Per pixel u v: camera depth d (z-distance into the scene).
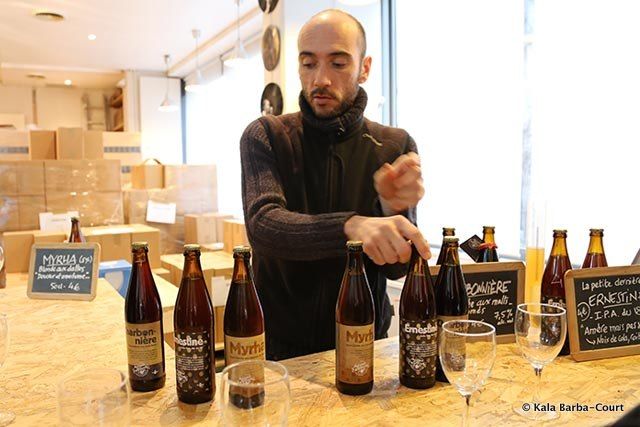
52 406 0.78
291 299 1.22
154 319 0.83
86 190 3.01
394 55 3.04
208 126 5.22
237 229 2.87
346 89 1.22
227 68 4.68
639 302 1.03
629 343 1.02
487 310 1.04
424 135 2.82
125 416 0.59
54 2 3.38
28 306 1.40
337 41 1.17
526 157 2.20
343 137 1.28
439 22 2.68
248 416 0.57
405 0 2.92
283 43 2.87
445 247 0.92
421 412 0.75
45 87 6.43
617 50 1.81
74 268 1.49
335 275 1.21
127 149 4.30
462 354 0.69
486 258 1.17
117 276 1.95
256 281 1.25
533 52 2.14
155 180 3.60
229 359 0.82
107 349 1.05
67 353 1.02
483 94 2.43
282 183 1.23
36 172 2.87
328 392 0.82
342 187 1.27
